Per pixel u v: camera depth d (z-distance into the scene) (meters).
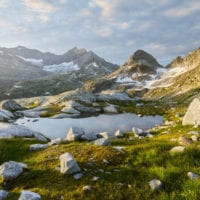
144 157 12.91
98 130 55.12
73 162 11.85
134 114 86.69
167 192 9.31
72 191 9.97
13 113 80.25
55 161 13.88
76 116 82.38
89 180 10.77
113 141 20.94
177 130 29.73
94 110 93.94
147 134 31.78
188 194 8.62
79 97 109.25
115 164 12.59
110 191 9.73
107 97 126.25
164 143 14.81
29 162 14.76
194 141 16.45
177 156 12.35
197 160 11.77
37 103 111.06
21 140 23.78
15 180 12.24
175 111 83.94
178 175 10.27
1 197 9.99
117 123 65.19
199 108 30.73
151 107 109.50
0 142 22.58
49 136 47.84
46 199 9.59
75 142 21.94
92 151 14.62
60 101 104.62
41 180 11.55
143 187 9.73
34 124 64.50
